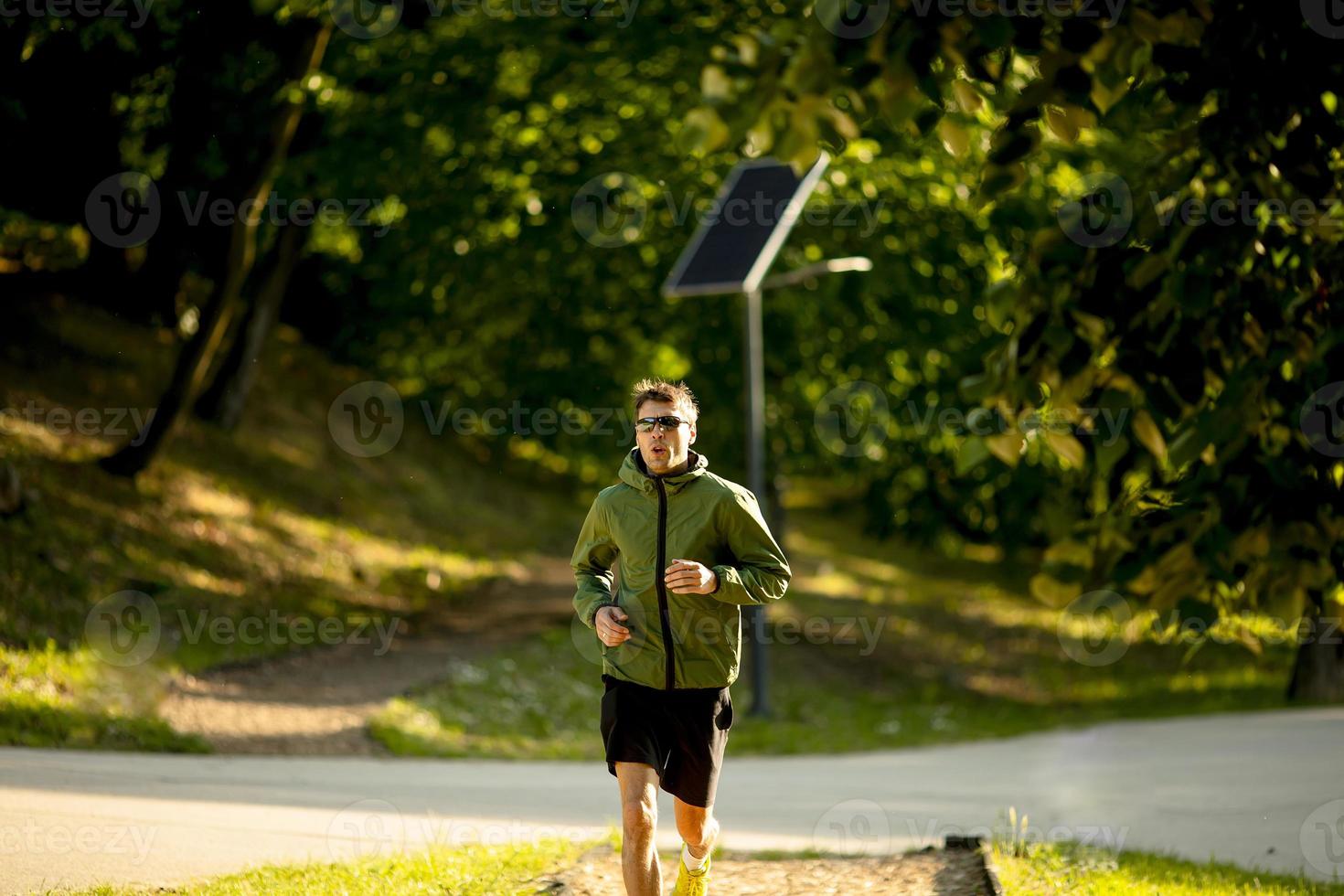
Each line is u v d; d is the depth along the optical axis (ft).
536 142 121.90
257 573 109.40
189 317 153.28
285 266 143.02
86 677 67.87
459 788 58.29
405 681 89.40
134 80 92.89
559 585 154.92
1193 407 28.12
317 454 161.48
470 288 125.49
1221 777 72.02
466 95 116.26
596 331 128.77
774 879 38.47
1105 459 28.58
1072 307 28.50
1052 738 101.91
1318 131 27.78
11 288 136.36
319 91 104.58
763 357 128.06
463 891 33.53
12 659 65.21
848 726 103.24
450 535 165.48
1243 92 27.04
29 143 97.91
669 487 29.35
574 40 112.78
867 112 23.17
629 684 29.45
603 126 120.88
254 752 65.21
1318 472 27.81
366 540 139.95
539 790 59.67
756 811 57.62
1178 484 30.19
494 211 123.54
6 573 76.33
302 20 88.53
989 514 144.15
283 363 187.93
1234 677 148.56
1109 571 29.43
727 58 21.93
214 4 88.69
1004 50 24.76
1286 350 28.81
